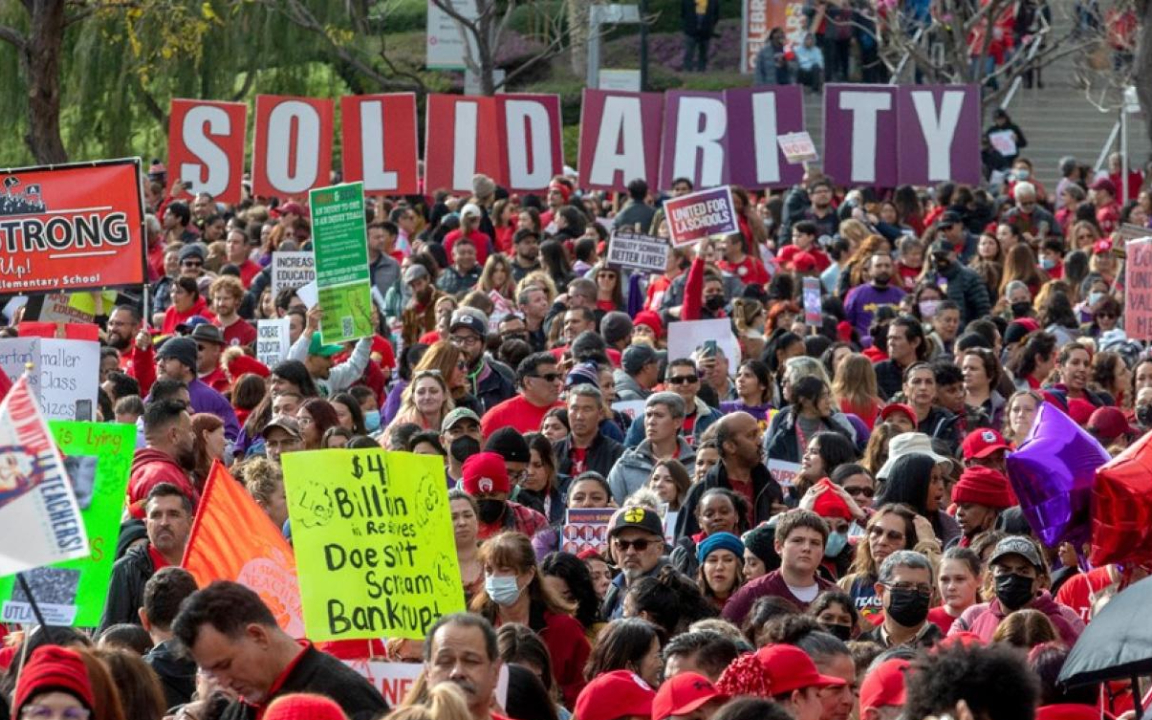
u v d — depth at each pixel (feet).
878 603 76.02
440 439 95.14
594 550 81.51
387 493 61.31
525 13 348.38
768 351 125.49
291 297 138.41
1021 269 161.89
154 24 280.51
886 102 218.79
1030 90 294.66
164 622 63.41
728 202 156.56
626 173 214.69
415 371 107.65
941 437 108.37
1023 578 66.90
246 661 51.03
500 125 213.05
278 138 208.13
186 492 84.43
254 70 295.07
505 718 54.90
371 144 210.18
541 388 106.52
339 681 51.55
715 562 78.59
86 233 112.78
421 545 61.52
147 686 54.34
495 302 142.00
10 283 112.68
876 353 130.62
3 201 112.47
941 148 218.59
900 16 260.01
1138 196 236.02
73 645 53.98
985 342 122.31
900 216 208.13
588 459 101.04
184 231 188.14
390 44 346.54
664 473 90.84
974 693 42.16
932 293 142.31
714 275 144.36
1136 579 67.87
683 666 59.06
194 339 120.57
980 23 271.90
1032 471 67.56
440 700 45.83
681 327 124.67
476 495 85.61
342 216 117.08
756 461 89.76
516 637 64.28
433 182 212.64
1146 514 64.03
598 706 56.95
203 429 91.30
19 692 47.70
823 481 83.46
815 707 55.16
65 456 64.69
